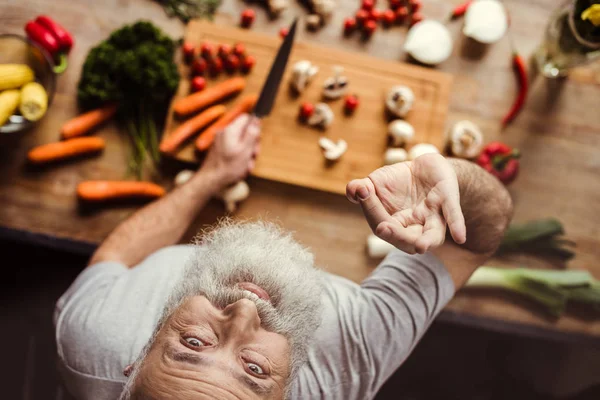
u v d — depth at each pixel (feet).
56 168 5.74
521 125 6.17
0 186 5.66
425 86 5.98
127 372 3.78
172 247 4.77
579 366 6.21
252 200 5.88
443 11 6.18
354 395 4.33
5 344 6.09
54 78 5.42
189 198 5.40
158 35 5.59
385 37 6.10
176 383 3.13
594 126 6.23
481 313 5.93
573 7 5.25
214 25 5.88
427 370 6.50
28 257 6.39
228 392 3.11
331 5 5.90
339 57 5.94
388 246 5.77
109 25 5.88
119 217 5.79
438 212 2.94
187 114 5.79
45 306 6.33
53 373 5.99
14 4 5.77
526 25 6.20
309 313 3.62
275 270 3.56
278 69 5.37
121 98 5.63
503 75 6.18
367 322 4.29
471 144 5.88
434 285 4.32
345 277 5.87
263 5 6.01
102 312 4.40
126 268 4.87
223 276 3.49
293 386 4.13
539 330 5.91
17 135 5.71
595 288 5.84
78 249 5.70
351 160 5.90
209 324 3.26
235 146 5.46
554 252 6.04
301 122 5.88
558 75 6.17
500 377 6.49
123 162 5.82
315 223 5.90
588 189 6.18
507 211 4.22
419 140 5.98
